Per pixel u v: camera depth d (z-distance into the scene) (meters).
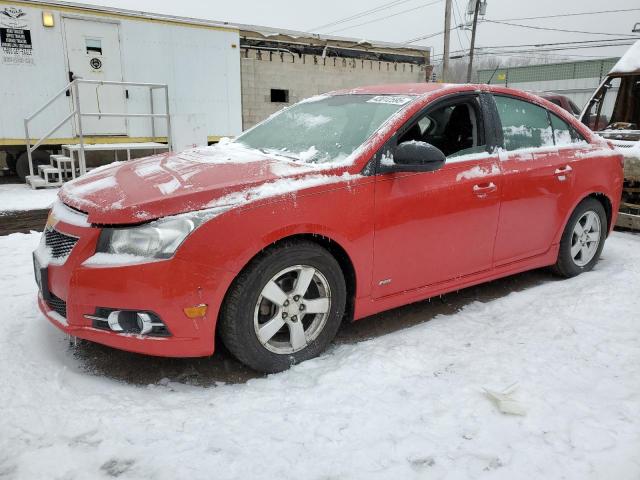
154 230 2.49
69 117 8.47
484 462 2.10
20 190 8.55
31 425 2.27
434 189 3.24
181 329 2.53
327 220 2.82
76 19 8.97
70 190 3.00
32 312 3.48
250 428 2.30
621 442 2.21
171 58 10.02
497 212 3.60
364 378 2.72
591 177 4.21
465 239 3.47
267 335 2.76
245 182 2.70
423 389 2.63
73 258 2.57
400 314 3.67
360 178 2.96
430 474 2.04
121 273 2.47
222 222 2.54
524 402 2.50
